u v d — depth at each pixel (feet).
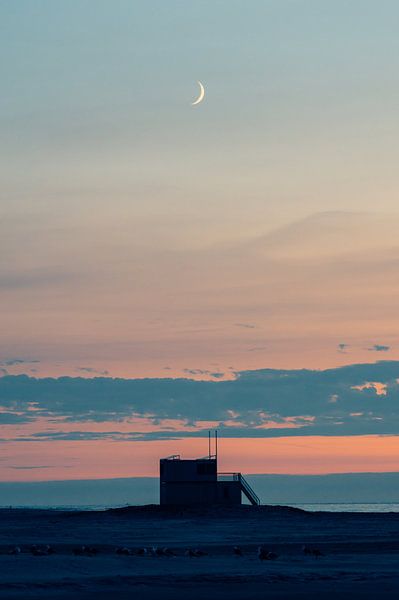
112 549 243.19
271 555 218.59
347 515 454.40
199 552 224.53
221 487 465.47
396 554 239.30
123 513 450.71
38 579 172.96
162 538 305.94
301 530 357.41
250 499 473.26
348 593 160.04
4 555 207.72
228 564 206.80
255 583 173.78
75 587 163.73
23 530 349.61
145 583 171.63
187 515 436.76
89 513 470.39
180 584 171.12
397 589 165.78
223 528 369.91
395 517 445.78
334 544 274.16
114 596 153.28
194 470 464.65
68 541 282.15
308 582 176.14
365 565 208.23
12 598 149.18
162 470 466.70
